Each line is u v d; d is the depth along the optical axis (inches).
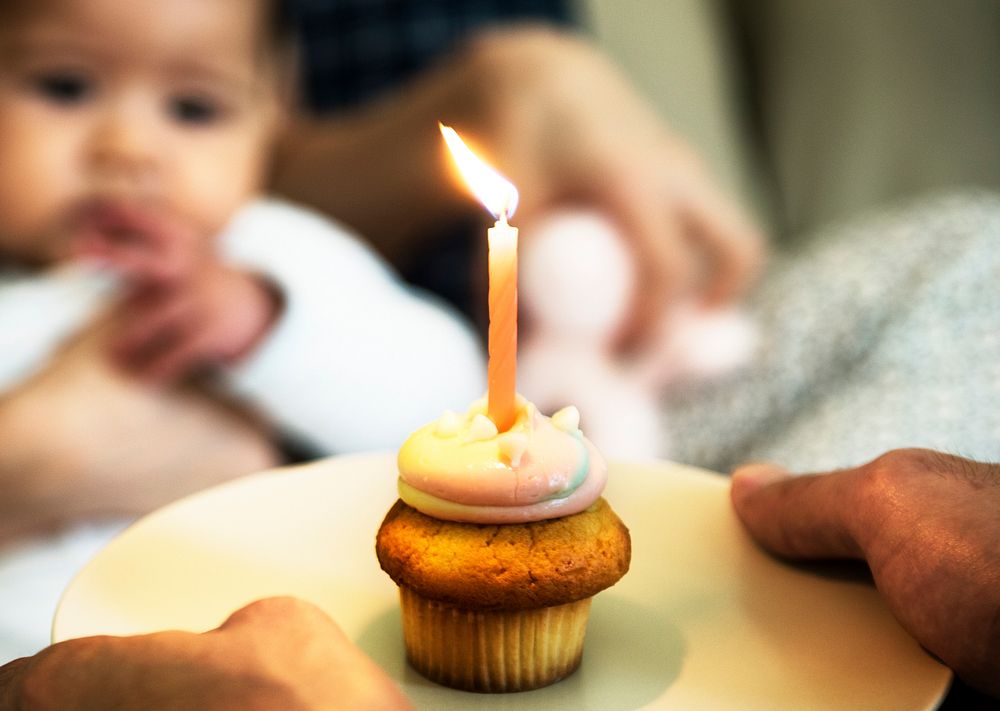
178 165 22.2
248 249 23.0
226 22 22.8
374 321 23.2
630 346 23.7
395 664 12.8
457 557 12.1
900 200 42.1
